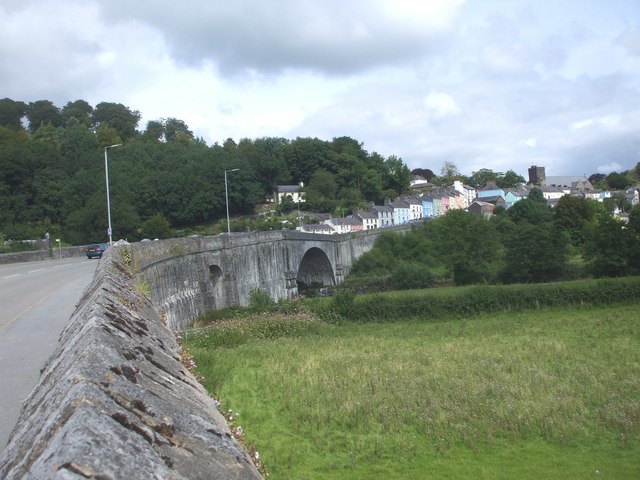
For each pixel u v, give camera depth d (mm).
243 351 32000
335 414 20719
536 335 39344
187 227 118500
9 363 13977
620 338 36406
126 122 172375
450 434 19109
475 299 51156
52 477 2951
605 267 63969
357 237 91000
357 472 16516
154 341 8047
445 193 192625
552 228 70188
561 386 24250
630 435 18953
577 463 17172
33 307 23250
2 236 86062
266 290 56688
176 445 4277
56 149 115188
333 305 51594
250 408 21203
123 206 91375
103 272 13664
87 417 3529
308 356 31047
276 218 126625
